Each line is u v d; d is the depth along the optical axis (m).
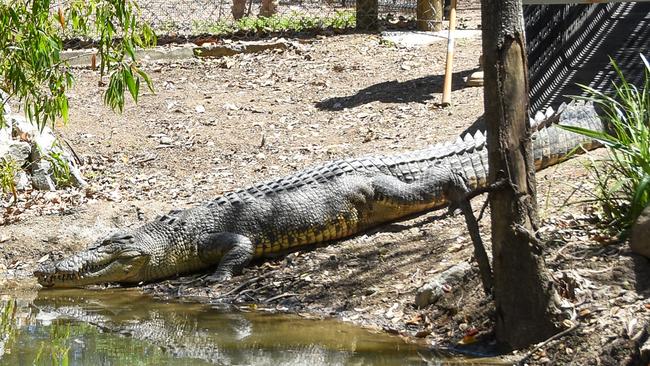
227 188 12.09
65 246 10.81
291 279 9.53
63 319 8.62
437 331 7.86
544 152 10.75
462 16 21.45
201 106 15.39
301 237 10.25
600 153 11.05
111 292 9.90
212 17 22.34
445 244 9.41
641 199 8.15
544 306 7.11
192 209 10.48
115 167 13.16
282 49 18.25
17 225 11.09
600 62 13.77
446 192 10.47
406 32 18.94
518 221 7.03
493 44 6.93
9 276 10.39
